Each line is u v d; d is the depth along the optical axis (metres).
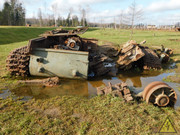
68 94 6.09
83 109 4.87
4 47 15.72
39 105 5.14
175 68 10.27
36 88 6.54
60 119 4.40
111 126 4.09
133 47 9.95
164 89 5.16
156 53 11.52
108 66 9.32
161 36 30.59
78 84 7.21
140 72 9.46
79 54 7.30
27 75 7.91
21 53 7.59
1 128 3.92
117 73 9.17
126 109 4.85
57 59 7.38
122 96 5.64
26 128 3.97
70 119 4.41
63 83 7.21
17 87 6.55
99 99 5.55
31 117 4.43
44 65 7.42
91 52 10.61
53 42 9.46
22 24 73.94
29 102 5.34
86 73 7.39
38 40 7.81
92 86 7.05
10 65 7.48
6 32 26.89
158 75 8.91
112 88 6.07
